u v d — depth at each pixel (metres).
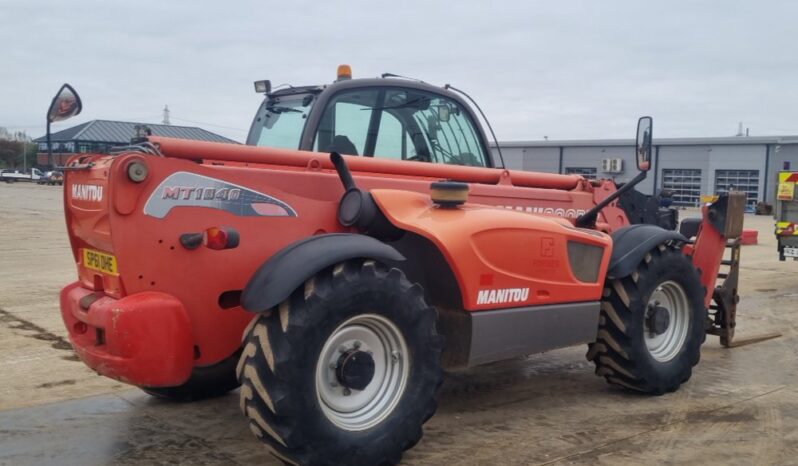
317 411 3.24
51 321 6.98
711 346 6.36
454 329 3.97
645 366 4.68
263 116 5.18
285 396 3.14
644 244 4.66
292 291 3.18
